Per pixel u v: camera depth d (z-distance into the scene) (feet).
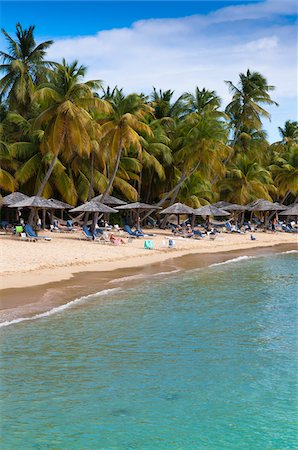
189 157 148.25
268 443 24.54
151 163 149.18
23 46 140.56
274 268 89.04
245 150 191.62
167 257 97.86
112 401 28.71
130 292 60.70
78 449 23.65
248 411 27.86
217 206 170.91
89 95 113.29
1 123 136.36
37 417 26.63
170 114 169.58
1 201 117.39
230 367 34.55
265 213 185.78
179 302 55.77
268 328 44.91
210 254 108.58
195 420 26.71
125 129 125.08
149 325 45.09
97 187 142.20
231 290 64.59
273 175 212.23
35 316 46.24
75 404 28.19
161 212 139.44
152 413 27.40
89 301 53.78
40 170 129.90
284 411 27.86
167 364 34.83
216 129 147.23
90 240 110.93
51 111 110.63
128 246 106.93
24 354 35.99
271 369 34.27
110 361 35.14
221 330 43.98
